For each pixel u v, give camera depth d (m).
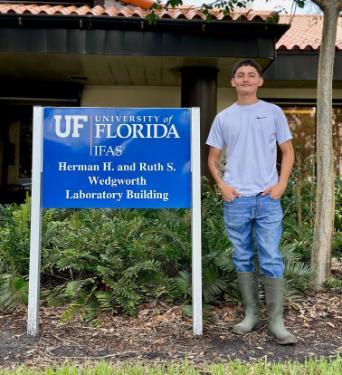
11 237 4.98
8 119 11.06
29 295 3.84
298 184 6.90
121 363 3.28
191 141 3.87
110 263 4.52
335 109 11.52
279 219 3.74
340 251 6.27
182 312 4.25
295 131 11.37
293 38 11.33
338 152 11.49
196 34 8.31
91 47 8.25
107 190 3.86
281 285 3.77
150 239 4.88
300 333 3.93
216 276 4.47
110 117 3.87
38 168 3.82
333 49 5.02
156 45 8.30
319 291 4.91
